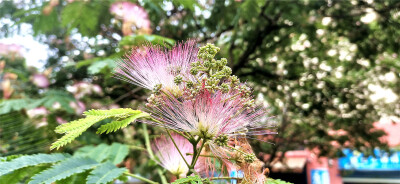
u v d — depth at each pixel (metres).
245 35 5.15
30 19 3.84
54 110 3.48
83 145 3.11
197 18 5.11
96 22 3.58
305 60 6.34
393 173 15.07
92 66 3.05
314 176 13.66
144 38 2.46
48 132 2.76
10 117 2.91
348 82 6.44
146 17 3.48
